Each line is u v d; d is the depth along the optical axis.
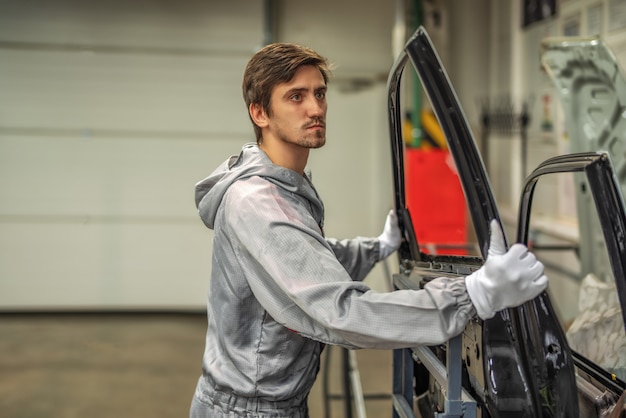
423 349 1.65
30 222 6.10
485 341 1.37
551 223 4.55
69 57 5.99
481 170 1.29
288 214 1.44
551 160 1.45
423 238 5.12
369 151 6.29
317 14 6.14
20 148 6.04
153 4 6.00
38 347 5.01
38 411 3.69
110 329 5.59
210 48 6.06
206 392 1.63
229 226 1.49
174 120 6.12
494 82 5.97
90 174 6.11
